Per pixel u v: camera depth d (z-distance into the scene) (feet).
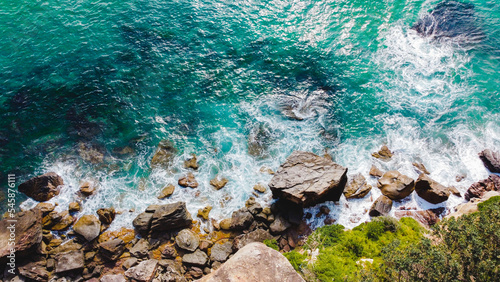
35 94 98.58
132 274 64.80
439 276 50.26
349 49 111.55
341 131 93.86
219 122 95.81
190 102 99.40
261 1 124.88
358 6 123.44
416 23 117.80
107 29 115.55
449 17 119.55
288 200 76.69
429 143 91.25
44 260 67.41
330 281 58.13
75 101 97.71
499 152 87.51
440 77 104.32
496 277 50.16
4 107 95.30
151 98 99.66
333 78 104.88
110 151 88.94
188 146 90.79
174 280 64.18
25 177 82.64
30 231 67.41
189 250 69.36
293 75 105.50
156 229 72.69
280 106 98.89
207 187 82.79
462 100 99.04
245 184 83.35
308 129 94.22
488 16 120.06
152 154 89.04
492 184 80.43
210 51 110.52
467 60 107.45
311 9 123.13
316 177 75.31
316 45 112.88
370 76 105.19
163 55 108.99
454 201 79.30
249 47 111.86
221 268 47.96
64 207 77.77
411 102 99.40
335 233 70.54
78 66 105.29
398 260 53.98
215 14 121.49
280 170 78.02
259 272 47.50
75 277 65.82
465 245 53.93
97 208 78.23
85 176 83.87
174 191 81.87
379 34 115.14
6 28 114.42
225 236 73.61
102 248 68.49
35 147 88.48
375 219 72.59
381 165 86.69
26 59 106.42
